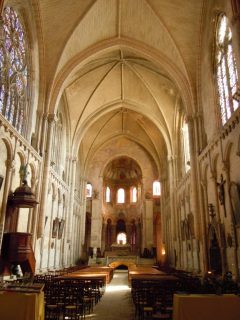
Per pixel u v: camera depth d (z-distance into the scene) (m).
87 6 19.72
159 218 45.44
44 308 8.48
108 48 23.48
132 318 9.75
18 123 17.50
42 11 19.00
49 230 22.95
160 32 21.36
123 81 29.73
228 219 14.89
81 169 40.38
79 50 22.66
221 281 11.42
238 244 13.52
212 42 18.53
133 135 40.44
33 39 19.56
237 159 14.02
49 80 21.50
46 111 21.11
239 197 13.14
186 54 21.22
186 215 25.52
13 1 16.20
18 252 13.85
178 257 28.41
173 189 30.59
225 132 15.29
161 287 10.80
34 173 18.91
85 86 28.83
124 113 36.28
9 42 16.03
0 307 7.12
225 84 16.77
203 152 19.30
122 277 30.19
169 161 31.00
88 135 38.62
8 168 14.92
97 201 43.19
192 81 21.58
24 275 14.42
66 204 29.12
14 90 16.86
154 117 31.75
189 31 20.16
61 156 28.06
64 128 29.77
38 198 19.38
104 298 14.68
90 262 38.41
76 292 9.64
